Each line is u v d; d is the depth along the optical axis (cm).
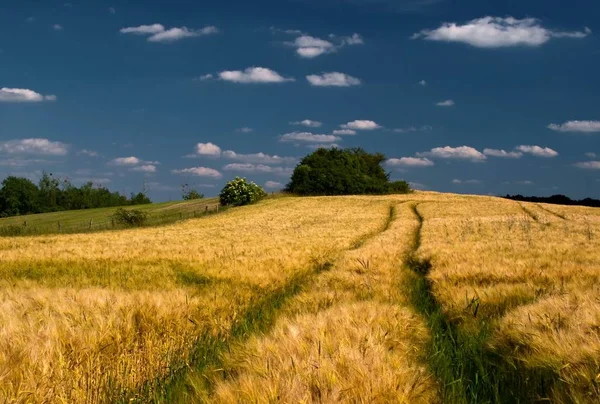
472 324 676
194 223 4728
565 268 1028
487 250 1555
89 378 478
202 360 562
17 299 764
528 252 1459
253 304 868
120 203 14012
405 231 2945
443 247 1683
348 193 9019
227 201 7250
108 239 2919
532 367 470
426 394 427
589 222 3391
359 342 511
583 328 505
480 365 515
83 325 575
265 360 454
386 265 1248
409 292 1015
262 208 6372
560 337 483
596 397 384
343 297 852
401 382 421
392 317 643
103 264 1552
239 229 3625
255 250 1809
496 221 3538
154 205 8894
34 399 421
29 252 1997
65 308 664
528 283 861
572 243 1845
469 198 7900
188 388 480
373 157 10644
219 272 1216
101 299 710
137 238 2922
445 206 5916
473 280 987
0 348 499
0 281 1241
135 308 656
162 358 552
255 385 398
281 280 1157
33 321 591
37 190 11975
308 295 862
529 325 538
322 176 8931
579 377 412
